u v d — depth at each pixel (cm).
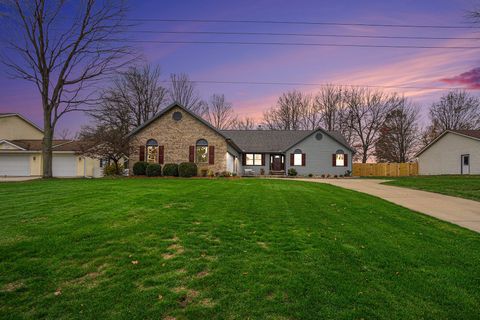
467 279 416
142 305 331
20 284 375
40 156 3105
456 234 661
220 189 1285
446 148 3080
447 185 1608
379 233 644
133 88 4022
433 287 388
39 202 860
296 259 474
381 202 1092
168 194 1059
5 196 971
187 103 4634
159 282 385
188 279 395
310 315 316
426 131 4631
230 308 327
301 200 1057
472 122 4441
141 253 480
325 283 390
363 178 2700
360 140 4688
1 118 3212
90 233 564
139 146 2388
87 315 312
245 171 3095
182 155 2381
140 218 693
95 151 2219
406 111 4572
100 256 463
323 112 4869
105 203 852
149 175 2203
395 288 382
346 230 659
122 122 3384
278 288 373
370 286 387
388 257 493
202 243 535
